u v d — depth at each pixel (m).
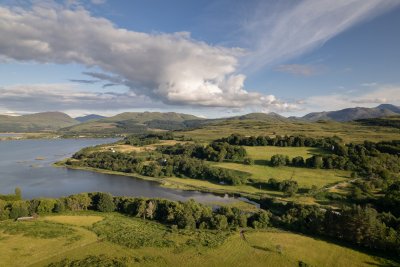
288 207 127.56
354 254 85.56
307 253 85.50
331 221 98.00
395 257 83.94
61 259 78.75
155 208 113.94
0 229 96.50
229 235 96.69
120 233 95.94
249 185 170.75
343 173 169.12
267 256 83.31
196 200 150.75
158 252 84.50
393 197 117.81
